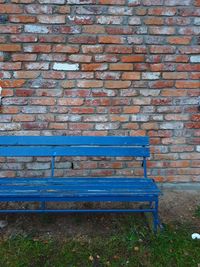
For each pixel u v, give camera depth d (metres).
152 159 4.15
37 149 3.68
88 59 3.81
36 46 3.74
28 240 3.30
